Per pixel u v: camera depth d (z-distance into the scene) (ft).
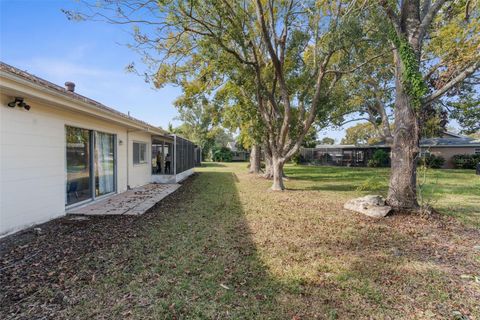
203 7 23.75
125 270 10.70
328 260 11.98
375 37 23.13
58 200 19.29
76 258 11.84
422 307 8.36
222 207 23.47
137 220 18.67
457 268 11.28
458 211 21.93
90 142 24.35
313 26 29.94
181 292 9.09
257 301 8.59
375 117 59.41
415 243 14.35
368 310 8.17
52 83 19.25
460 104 37.55
